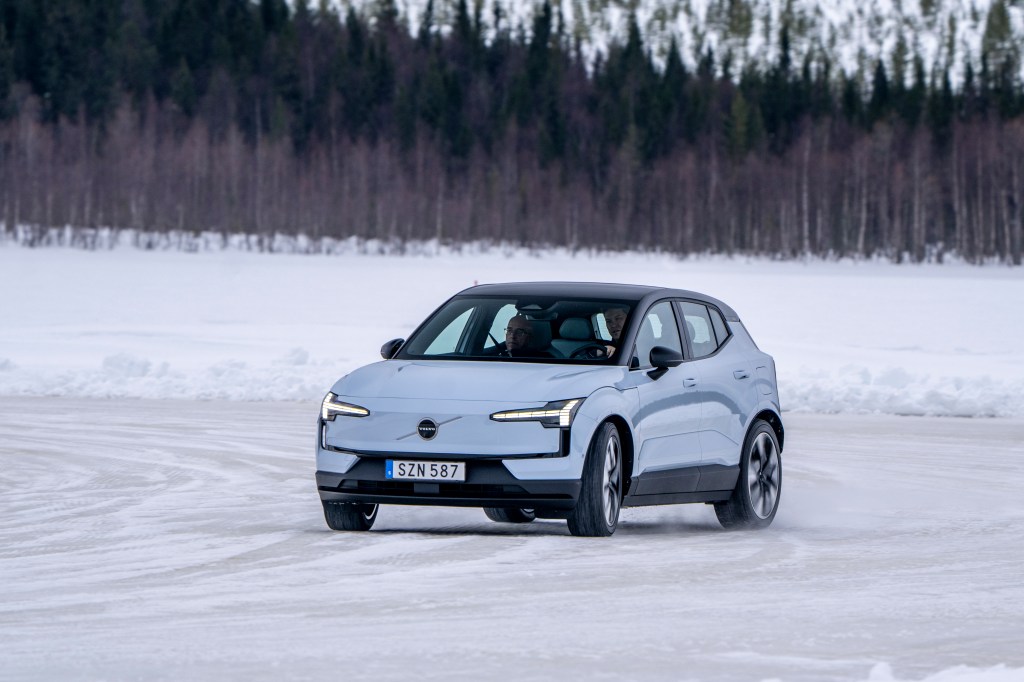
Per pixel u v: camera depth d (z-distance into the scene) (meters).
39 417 47.94
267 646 13.70
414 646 13.72
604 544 21.11
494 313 23.88
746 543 21.81
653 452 22.61
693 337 24.69
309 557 19.67
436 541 21.34
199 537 21.88
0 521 24.02
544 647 13.70
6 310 129.62
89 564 19.08
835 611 15.73
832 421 49.28
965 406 52.69
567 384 21.47
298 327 107.31
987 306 139.12
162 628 14.61
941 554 20.61
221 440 40.31
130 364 63.78
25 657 13.19
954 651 13.65
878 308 135.12
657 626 14.79
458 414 21.03
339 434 21.58
